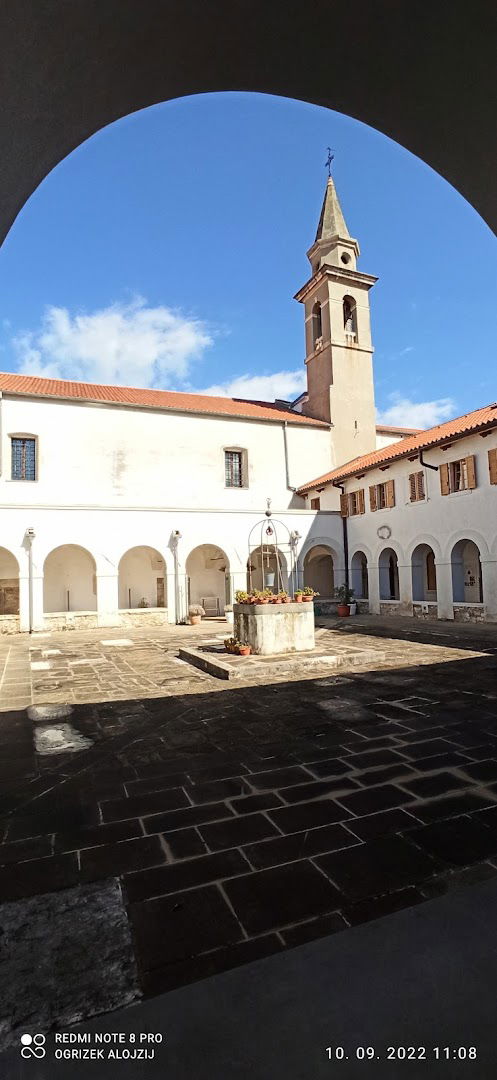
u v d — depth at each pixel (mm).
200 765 4617
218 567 25234
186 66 2465
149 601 23500
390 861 2889
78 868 2951
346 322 28781
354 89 2637
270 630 10562
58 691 8172
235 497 24781
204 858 3010
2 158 2291
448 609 16672
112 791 4094
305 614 10938
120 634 17156
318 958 2051
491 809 3535
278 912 2447
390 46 2377
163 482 23406
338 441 27000
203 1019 1764
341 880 2709
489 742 4984
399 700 6797
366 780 4129
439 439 16188
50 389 23000
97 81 2346
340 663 9633
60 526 19078
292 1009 1775
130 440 23000
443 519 16953
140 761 4781
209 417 24672
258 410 26781
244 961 2111
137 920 2438
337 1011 1750
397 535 19188
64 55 2131
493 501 15102
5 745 5355
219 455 24703
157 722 6113
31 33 1977
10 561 21484
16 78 2074
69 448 21812
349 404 27422
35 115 2258
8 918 2486
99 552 19547
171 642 14664
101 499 22156
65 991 1978
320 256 28344
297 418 26609
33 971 2104
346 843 3123
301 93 2699
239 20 2258
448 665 9266
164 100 2662
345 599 20328
